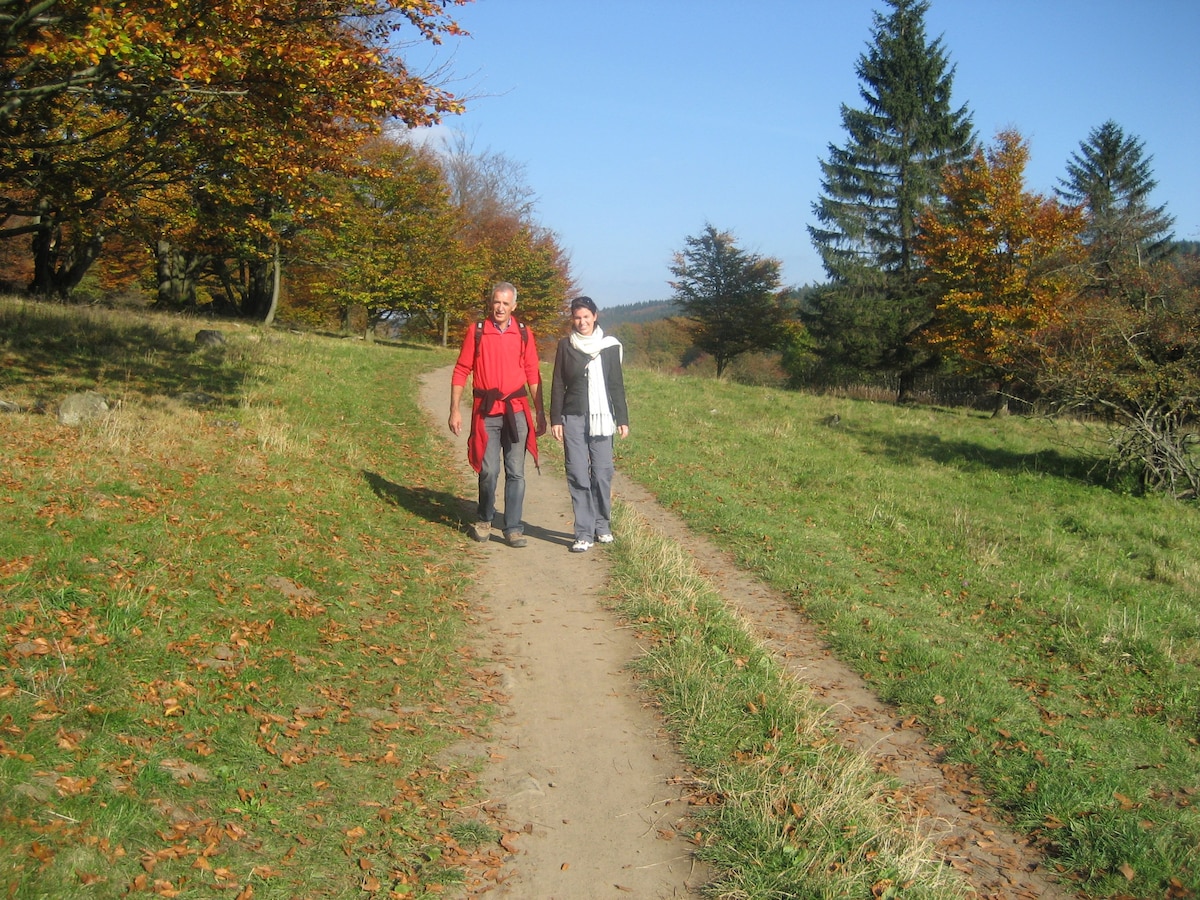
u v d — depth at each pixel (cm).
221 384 1236
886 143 3578
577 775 405
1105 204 2658
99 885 277
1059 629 729
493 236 5150
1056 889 374
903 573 873
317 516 712
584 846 354
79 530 545
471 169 5441
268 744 389
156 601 485
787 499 1135
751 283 4275
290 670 460
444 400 1678
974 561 923
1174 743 537
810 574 799
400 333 5016
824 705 536
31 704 363
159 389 1105
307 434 1020
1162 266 1413
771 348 4478
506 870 335
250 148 1109
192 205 1773
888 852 351
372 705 449
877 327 3412
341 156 1205
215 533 605
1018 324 2536
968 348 2641
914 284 3456
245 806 342
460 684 489
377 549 686
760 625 671
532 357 729
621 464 1230
